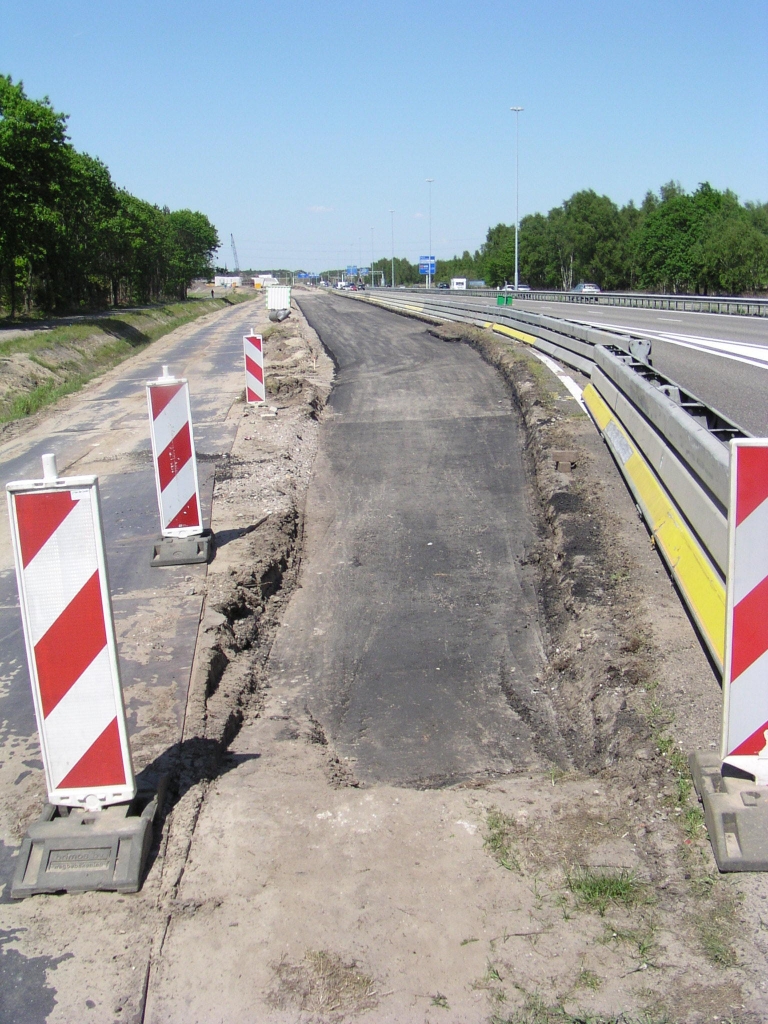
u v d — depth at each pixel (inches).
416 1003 110.6
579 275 4242.1
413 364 794.8
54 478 137.9
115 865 135.6
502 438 481.4
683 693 179.9
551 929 120.8
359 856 140.0
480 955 117.3
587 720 194.7
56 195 1670.8
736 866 126.6
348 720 214.5
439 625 266.5
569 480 359.3
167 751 174.9
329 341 1093.8
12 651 242.7
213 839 146.3
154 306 2800.2
